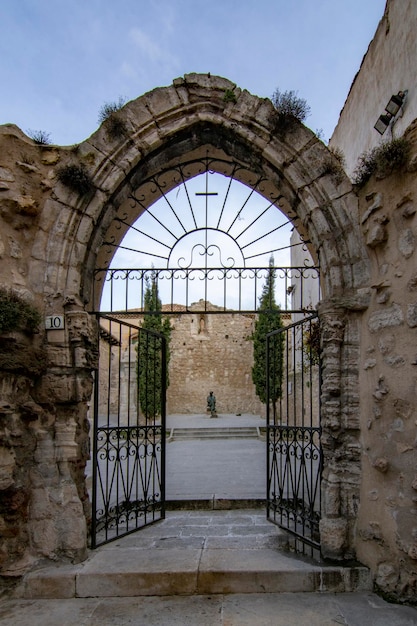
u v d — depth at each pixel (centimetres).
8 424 475
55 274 530
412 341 446
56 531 499
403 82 660
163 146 581
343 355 515
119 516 575
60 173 539
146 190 657
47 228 538
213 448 1616
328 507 500
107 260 680
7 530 477
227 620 412
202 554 514
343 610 427
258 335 2161
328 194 537
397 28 680
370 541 476
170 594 463
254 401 3178
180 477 1016
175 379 3247
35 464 506
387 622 405
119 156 561
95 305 655
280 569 472
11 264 515
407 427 445
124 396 1870
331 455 510
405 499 441
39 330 517
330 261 526
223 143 587
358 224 525
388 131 703
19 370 483
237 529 610
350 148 938
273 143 559
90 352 537
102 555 517
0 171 512
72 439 517
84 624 411
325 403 513
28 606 447
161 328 1972
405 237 461
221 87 573
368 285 511
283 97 559
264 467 1156
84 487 558
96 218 551
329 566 479
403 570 441
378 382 479
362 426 500
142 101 570
